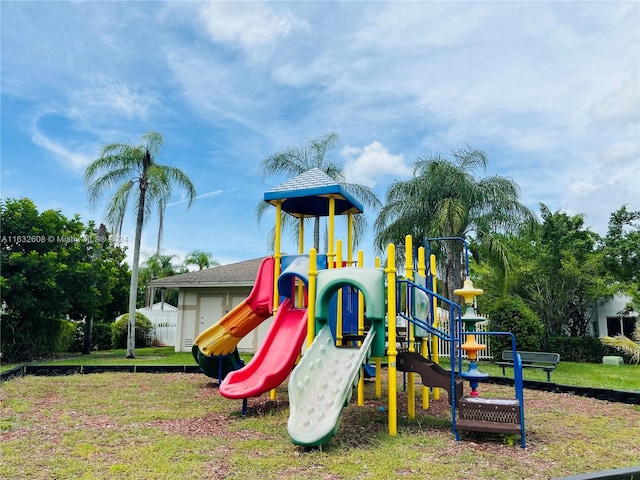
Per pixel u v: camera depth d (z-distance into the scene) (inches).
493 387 394.3
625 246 738.2
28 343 605.9
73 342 759.7
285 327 296.7
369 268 249.8
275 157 767.7
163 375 450.0
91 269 648.4
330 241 307.1
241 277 724.7
